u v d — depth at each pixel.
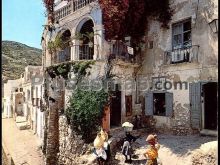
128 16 17.56
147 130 17.23
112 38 16.89
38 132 23.30
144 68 18.09
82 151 14.39
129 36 17.75
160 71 17.09
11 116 39.66
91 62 15.54
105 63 16.09
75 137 14.88
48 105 18.14
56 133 17.00
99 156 11.66
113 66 16.52
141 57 18.31
